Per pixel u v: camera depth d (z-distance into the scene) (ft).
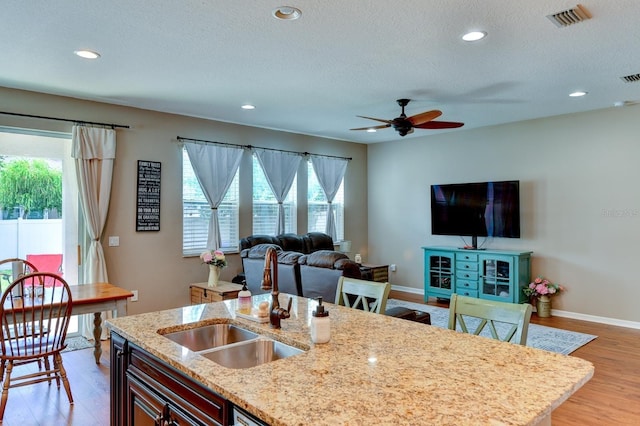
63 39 10.33
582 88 14.66
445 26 9.66
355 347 5.48
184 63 12.05
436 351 5.31
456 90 14.88
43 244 15.58
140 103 16.57
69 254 16.15
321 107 17.22
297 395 4.01
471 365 4.82
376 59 11.80
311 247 21.81
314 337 5.64
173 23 9.46
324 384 4.27
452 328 6.63
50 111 15.14
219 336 7.13
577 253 18.39
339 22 9.45
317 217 24.22
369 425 3.44
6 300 10.76
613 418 9.50
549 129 19.16
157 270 17.71
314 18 9.25
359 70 12.73
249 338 6.64
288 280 14.65
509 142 20.48
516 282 18.70
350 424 3.46
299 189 23.25
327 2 8.52
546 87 14.55
